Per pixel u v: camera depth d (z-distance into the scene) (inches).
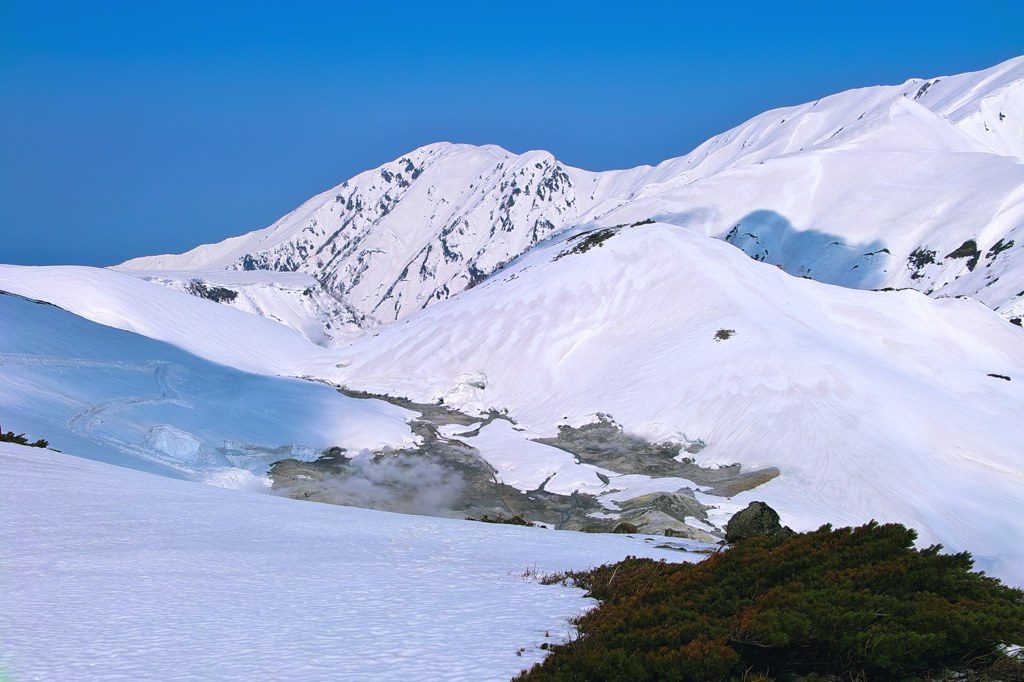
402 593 557.0
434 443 2691.9
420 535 843.4
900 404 2464.3
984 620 412.2
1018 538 1862.7
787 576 522.3
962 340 3348.9
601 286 3592.5
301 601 526.9
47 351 2568.9
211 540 714.8
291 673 389.7
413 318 4648.1
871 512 1950.1
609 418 2721.5
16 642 426.9
